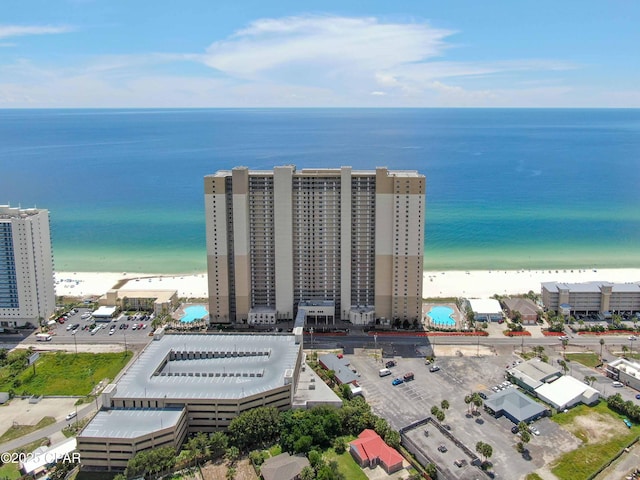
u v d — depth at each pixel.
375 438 191.25
